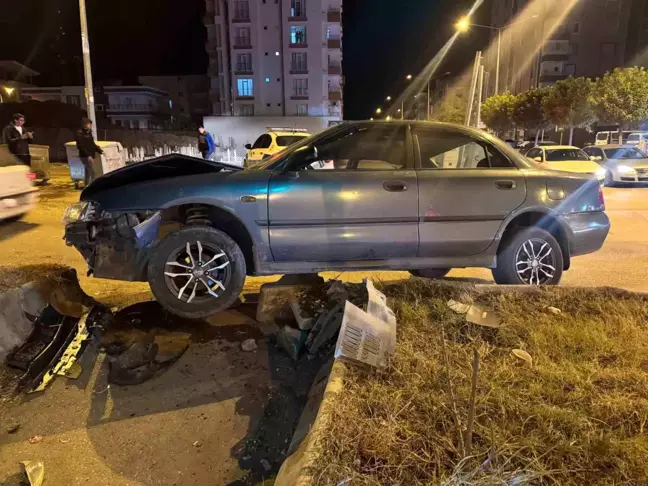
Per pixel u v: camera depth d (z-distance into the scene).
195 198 3.92
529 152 16.27
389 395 2.56
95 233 3.92
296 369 3.47
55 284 4.20
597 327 3.42
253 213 3.97
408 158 4.36
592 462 2.07
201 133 16.31
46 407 3.04
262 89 53.00
